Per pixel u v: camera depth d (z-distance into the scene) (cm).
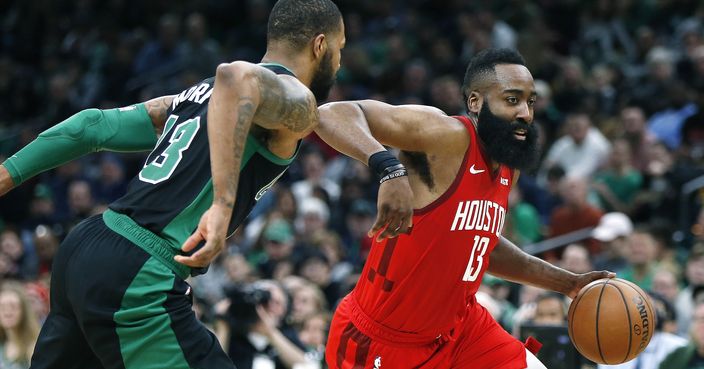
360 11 4641
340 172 3681
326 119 1195
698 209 2950
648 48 4009
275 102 1069
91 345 1112
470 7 4497
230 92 1045
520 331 1794
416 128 1256
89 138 1220
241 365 2064
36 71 4919
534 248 2920
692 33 3931
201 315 2297
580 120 3472
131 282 1092
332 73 1186
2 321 2188
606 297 1386
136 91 4334
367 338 1351
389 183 1129
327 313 2461
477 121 1310
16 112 4712
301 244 3050
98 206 3412
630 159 3356
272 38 1165
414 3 4594
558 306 2022
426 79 4012
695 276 2372
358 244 3141
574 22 4366
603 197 3212
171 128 1156
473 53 4084
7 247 3222
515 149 1286
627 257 2592
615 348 1377
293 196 3288
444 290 1316
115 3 4956
